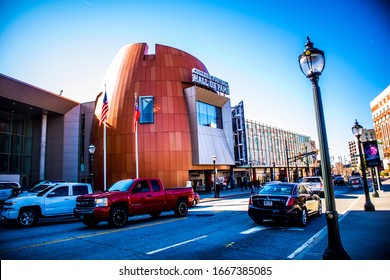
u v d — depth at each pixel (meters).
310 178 23.81
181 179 33.69
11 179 35.94
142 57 38.19
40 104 36.31
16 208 12.30
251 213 10.44
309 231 9.15
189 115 36.62
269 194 10.55
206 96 38.44
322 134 5.30
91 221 11.02
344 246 6.32
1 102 33.66
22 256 6.66
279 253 6.46
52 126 41.62
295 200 9.98
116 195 11.06
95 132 38.66
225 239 8.15
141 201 11.91
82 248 7.37
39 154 40.41
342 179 44.81
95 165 37.34
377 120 78.38
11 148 37.84
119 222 10.89
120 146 34.62
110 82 39.06
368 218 10.41
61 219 15.13
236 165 46.50
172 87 36.62
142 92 35.75
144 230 10.03
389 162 66.81
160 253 6.67
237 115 48.38
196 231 9.56
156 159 33.56
